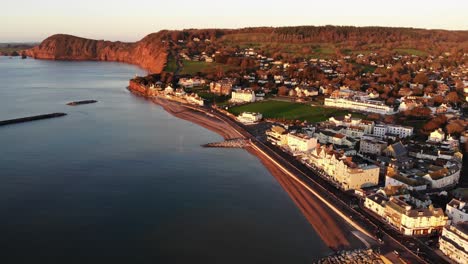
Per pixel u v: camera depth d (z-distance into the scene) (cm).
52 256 13262
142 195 18050
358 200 17525
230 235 14812
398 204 15312
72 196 17775
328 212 16612
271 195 18375
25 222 15412
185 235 14738
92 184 19150
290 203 17550
